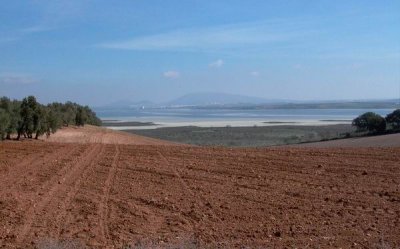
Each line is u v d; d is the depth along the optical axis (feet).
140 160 59.88
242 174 47.96
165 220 30.50
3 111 109.29
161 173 49.21
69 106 200.03
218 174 48.19
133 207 33.94
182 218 30.91
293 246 25.02
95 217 31.19
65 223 29.68
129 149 74.54
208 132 244.63
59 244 25.29
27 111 120.67
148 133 240.94
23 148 76.64
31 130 121.39
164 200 36.01
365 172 47.42
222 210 32.89
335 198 36.37
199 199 36.45
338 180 43.93
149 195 38.01
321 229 28.19
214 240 26.14
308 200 35.94
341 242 25.66
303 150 68.59
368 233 27.30
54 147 78.79
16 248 24.81
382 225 28.94
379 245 24.98
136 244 25.36
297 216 31.27
